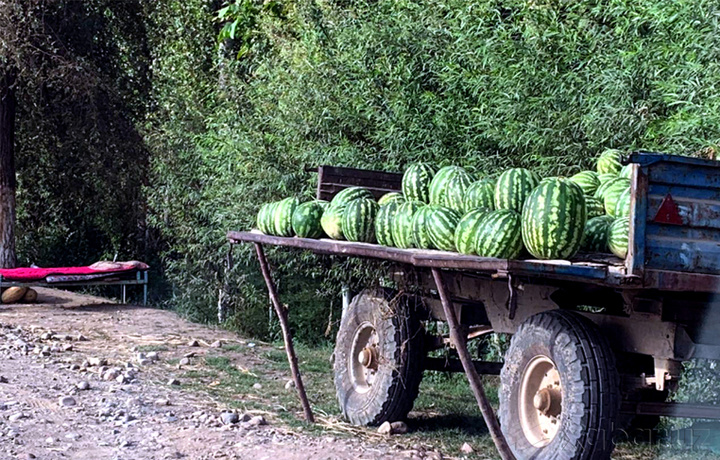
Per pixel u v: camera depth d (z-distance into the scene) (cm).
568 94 837
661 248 490
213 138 1294
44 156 1928
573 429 545
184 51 1828
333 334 1340
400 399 737
